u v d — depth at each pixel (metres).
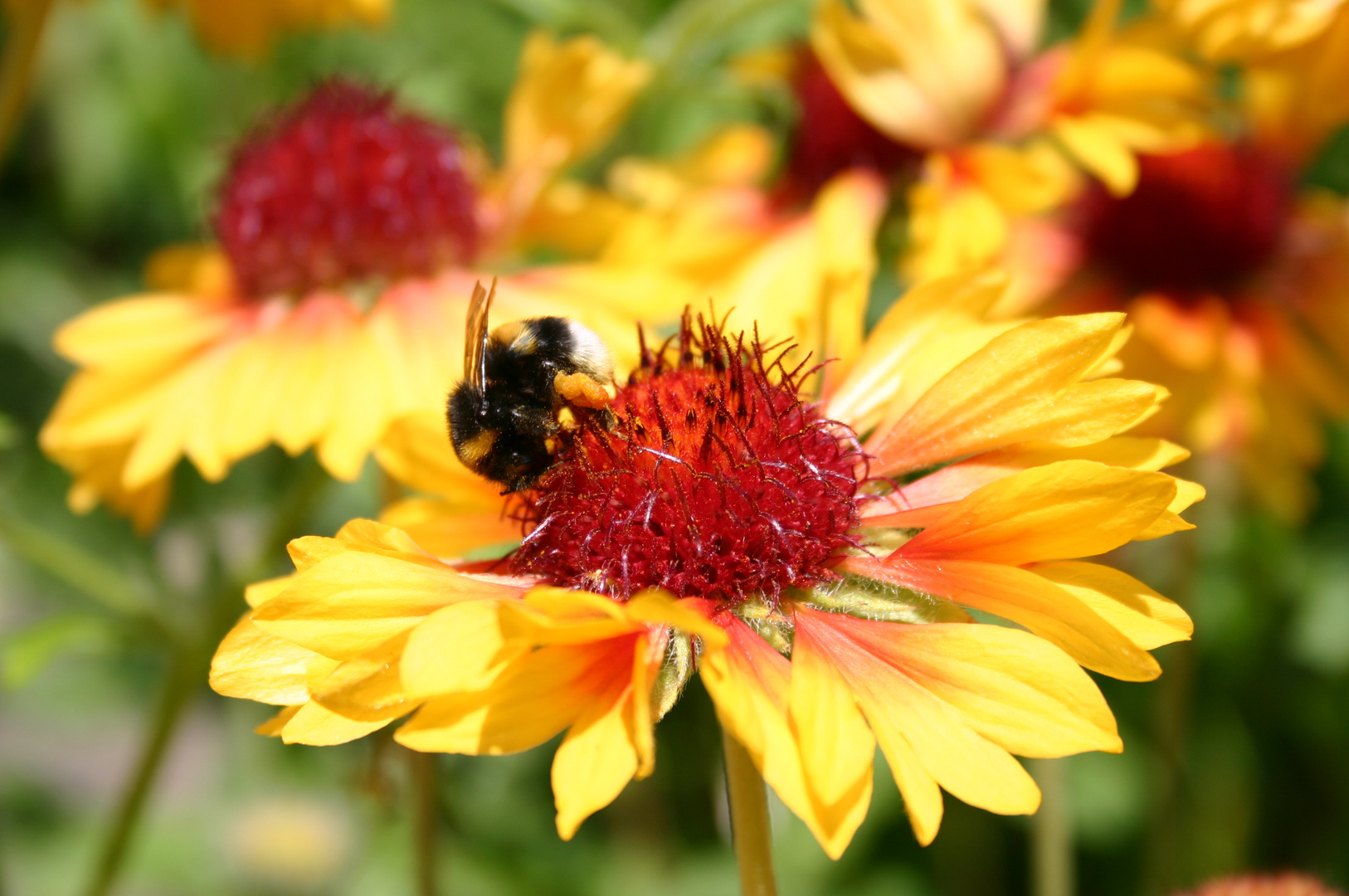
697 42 0.32
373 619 0.24
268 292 0.31
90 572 0.30
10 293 0.41
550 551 0.26
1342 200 0.36
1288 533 0.34
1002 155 0.31
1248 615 0.34
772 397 0.26
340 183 0.31
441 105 0.38
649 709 0.24
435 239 0.31
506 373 0.26
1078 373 0.25
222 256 0.32
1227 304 0.34
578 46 0.33
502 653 0.24
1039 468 0.24
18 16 0.32
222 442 0.29
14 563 0.39
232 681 0.24
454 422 0.26
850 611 0.25
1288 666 0.34
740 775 0.24
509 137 0.33
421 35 0.39
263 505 0.36
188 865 0.39
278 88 0.40
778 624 0.25
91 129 0.40
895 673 0.24
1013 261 0.34
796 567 0.25
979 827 0.34
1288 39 0.29
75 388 0.30
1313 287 0.34
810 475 0.26
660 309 0.30
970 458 0.25
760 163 0.34
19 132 0.43
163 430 0.29
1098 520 0.24
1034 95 0.32
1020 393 0.25
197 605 0.33
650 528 0.25
